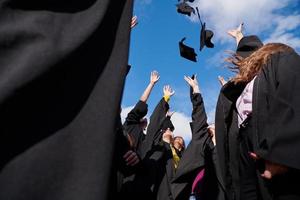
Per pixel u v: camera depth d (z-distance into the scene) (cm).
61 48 83
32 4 83
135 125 428
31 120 78
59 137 80
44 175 76
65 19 87
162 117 455
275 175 159
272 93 167
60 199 77
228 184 211
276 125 158
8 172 73
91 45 90
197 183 435
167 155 466
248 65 198
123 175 307
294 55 172
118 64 92
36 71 78
